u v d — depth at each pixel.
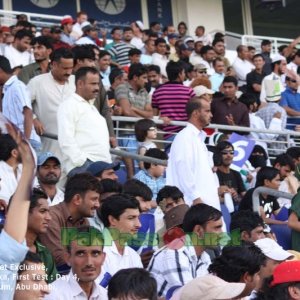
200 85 25.39
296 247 17.06
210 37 38.66
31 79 19.64
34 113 19.41
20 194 9.30
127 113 22.95
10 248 9.20
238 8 45.31
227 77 24.86
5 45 28.98
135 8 42.66
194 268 13.36
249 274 11.68
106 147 17.95
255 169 22.09
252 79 32.06
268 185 19.52
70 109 17.69
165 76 32.62
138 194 15.85
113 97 24.61
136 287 9.92
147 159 18.98
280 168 20.72
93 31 33.91
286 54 37.22
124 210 13.71
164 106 23.58
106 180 15.75
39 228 12.51
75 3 41.16
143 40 35.38
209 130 23.81
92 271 11.52
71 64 19.34
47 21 38.41
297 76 28.94
